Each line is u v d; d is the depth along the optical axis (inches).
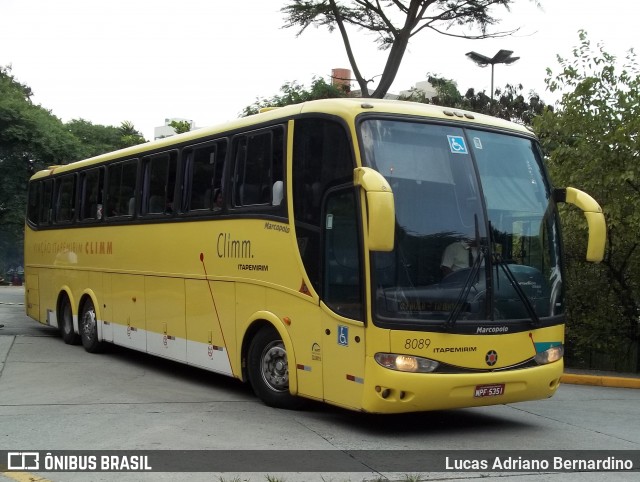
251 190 368.5
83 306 562.6
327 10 815.1
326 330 312.5
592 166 552.1
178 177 433.4
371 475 252.1
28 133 1207.6
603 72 566.9
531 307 313.1
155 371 473.1
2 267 2448.3
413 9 800.3
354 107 309.9
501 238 314.3
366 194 275.0
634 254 581.0
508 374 302.5
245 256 366.9
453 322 293.3
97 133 1883.6
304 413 346.9
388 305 288.4
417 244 296.8
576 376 507.5
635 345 611.2
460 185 312.7
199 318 407.2
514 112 1348.4
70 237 587.5
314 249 322.0
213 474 251.1
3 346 577.0
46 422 325.4
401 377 284.2
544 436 321.7
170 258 437.1
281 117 350.3
